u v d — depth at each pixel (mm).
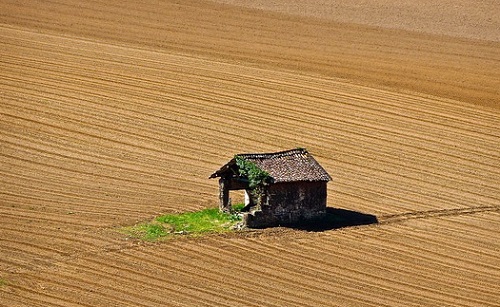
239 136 199000
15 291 132250
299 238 155500
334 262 148125
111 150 188625
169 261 143875
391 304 136625
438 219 169000
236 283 138750
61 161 182500
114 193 170750
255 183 159000
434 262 151750
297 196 161750
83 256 144125
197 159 187375
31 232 151750
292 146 196500
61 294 132125
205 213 163625
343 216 166625
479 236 163375
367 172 187375
